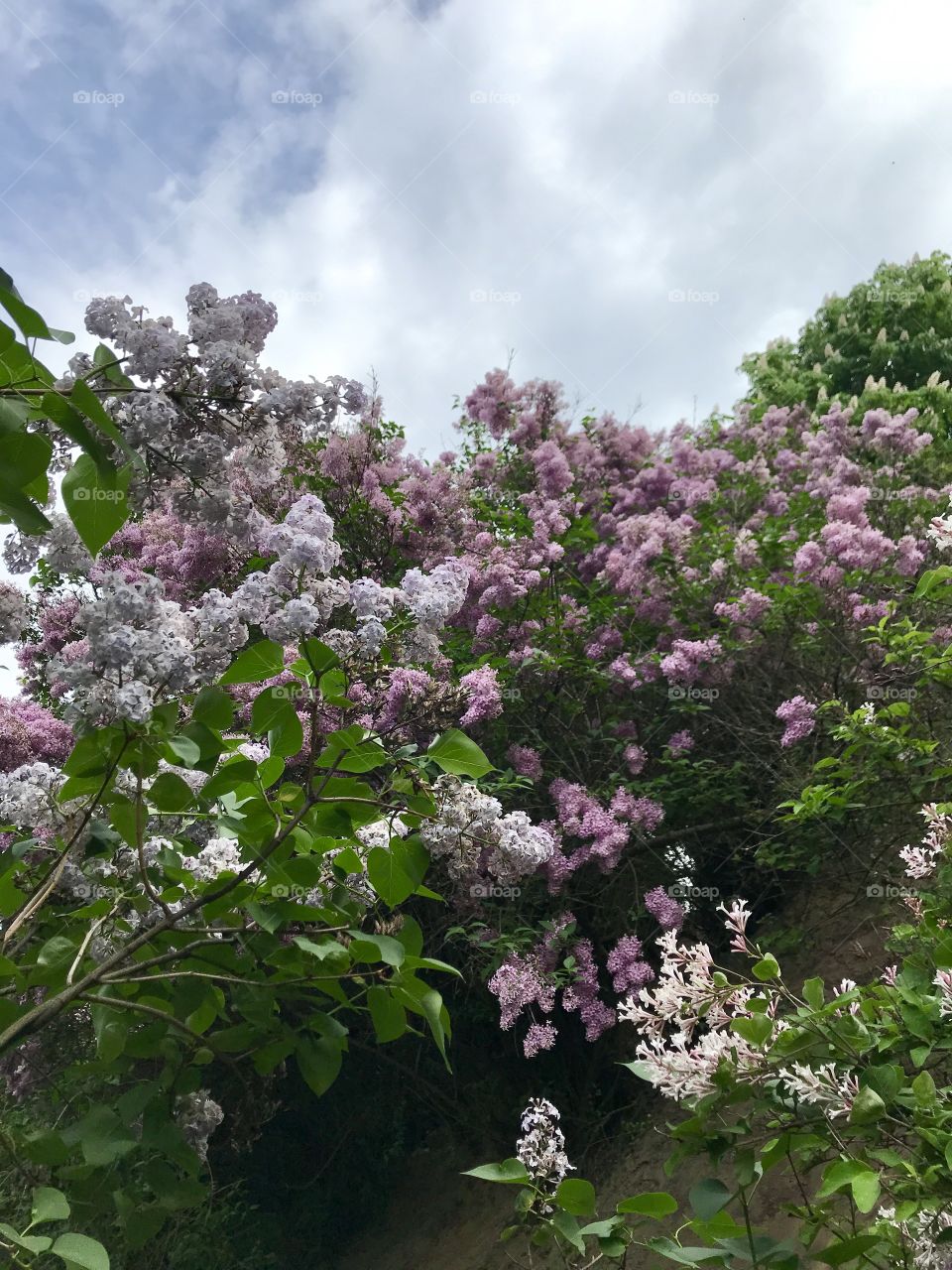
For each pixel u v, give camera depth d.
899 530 8.06
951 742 5.40
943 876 3.22
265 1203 7.62
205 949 2.21
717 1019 2.40
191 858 2.63
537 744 6.67
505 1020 5.56
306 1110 7.79
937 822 3.25
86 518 1.81
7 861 2.25
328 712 3.31
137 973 2.07
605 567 7.85
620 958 5.79
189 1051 2.33
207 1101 2.46
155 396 2.08
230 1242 6.52
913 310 17.80
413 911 6.40
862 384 17.86
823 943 5.92
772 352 17.91
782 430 10.59
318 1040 2.19
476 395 9.36
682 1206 5.04
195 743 2.01
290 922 2.12
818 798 4.99
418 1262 6.78
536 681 6.80
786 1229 4.30
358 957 2.15
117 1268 4.84
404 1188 7.77
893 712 4.71
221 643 2.19
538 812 6.61
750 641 6.66
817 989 2.41
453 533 7.96
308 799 2.20
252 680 2.18
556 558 7.44
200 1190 2.07
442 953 6.82
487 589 6.84
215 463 2.24
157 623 2.03
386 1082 7.63
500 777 6.38
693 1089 2.25
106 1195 2.06
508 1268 5.77
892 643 5.14
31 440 1.72
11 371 1.75
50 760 5.42
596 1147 6.38
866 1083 2.21
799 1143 2.31
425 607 2.44
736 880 6.94
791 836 6.09
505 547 7.50
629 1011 2.42
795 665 6.81
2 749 5.21
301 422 2.35
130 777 2.25
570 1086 6.74
